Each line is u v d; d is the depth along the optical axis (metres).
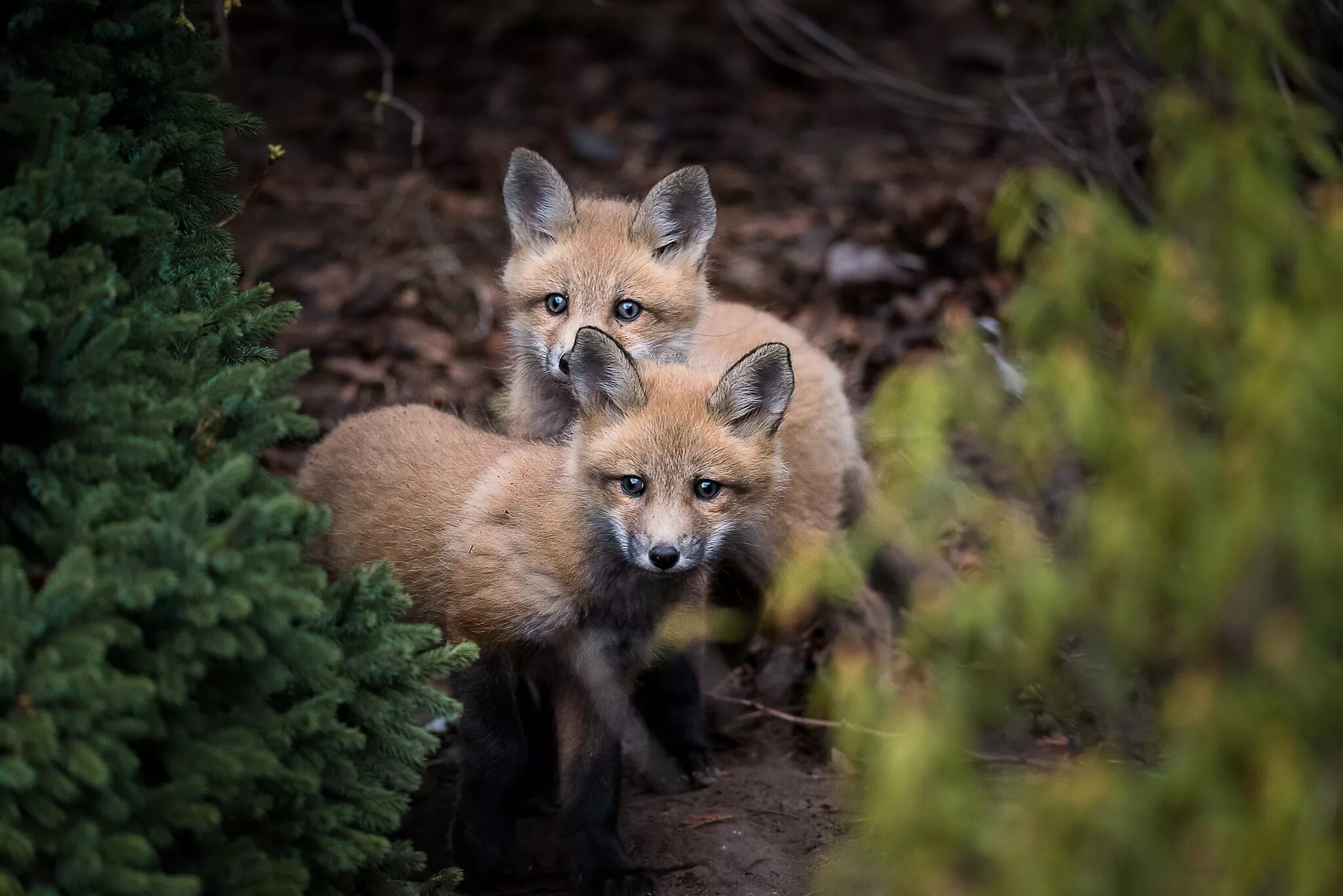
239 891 5.50
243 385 6.00
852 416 10.60
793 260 14.42
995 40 21.80
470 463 8.44
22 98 6.03
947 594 6.15
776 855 8.10
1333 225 5.62
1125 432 5.66
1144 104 8.84
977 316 13.18
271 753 5.43
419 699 6.32
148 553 5.39
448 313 13.95
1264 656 5.11
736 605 10.07
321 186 16.66
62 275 5.71
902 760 5.34
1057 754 8.38
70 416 5.62
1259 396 5.16
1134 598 5.65
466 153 17.94
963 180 16.31
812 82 21.48
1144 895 5.06
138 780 5.45
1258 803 5.02
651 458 7.76
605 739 7.81
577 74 21.14
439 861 8.09
